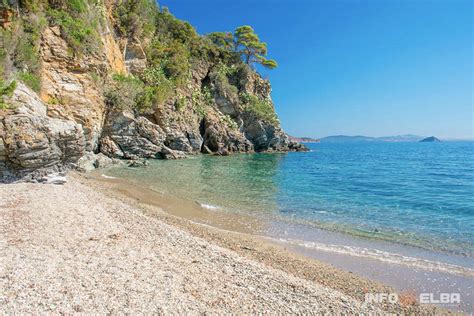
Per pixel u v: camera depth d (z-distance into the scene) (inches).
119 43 1523.1
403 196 867.4
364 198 829.2
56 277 243.4
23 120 610.2
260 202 730.2
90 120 1087.6
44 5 1000.9
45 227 367.9
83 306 208.4
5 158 590.6
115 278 257.0
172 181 936.3
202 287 269.9
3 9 834.8
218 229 506.9
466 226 572.7
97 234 368.5
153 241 374.0
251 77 2591.0
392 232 532.4
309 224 568.4
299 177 1205.7
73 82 1051.3
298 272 360.5
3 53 759.7
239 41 2775.6
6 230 343.6
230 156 1985.7
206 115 2101.4
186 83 2018.9
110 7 1487.5
